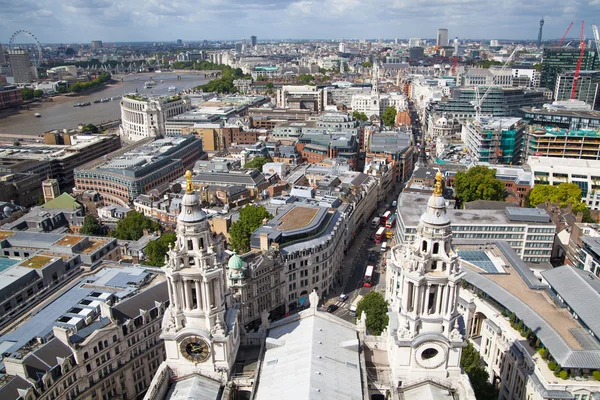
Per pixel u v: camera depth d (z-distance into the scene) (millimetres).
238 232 196375
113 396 119062
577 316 121188
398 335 86125
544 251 190875
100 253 169375
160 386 84938
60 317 124938
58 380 104812
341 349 93062
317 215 190500
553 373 108125
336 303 179375
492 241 174375
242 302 151375
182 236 83375
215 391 86812
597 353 108062
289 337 96438
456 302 85188
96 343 113688
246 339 99000
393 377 88750
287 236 172875
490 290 136750
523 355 115375
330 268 186125
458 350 86562
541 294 134500
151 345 128375
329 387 81562
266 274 159875
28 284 142375
